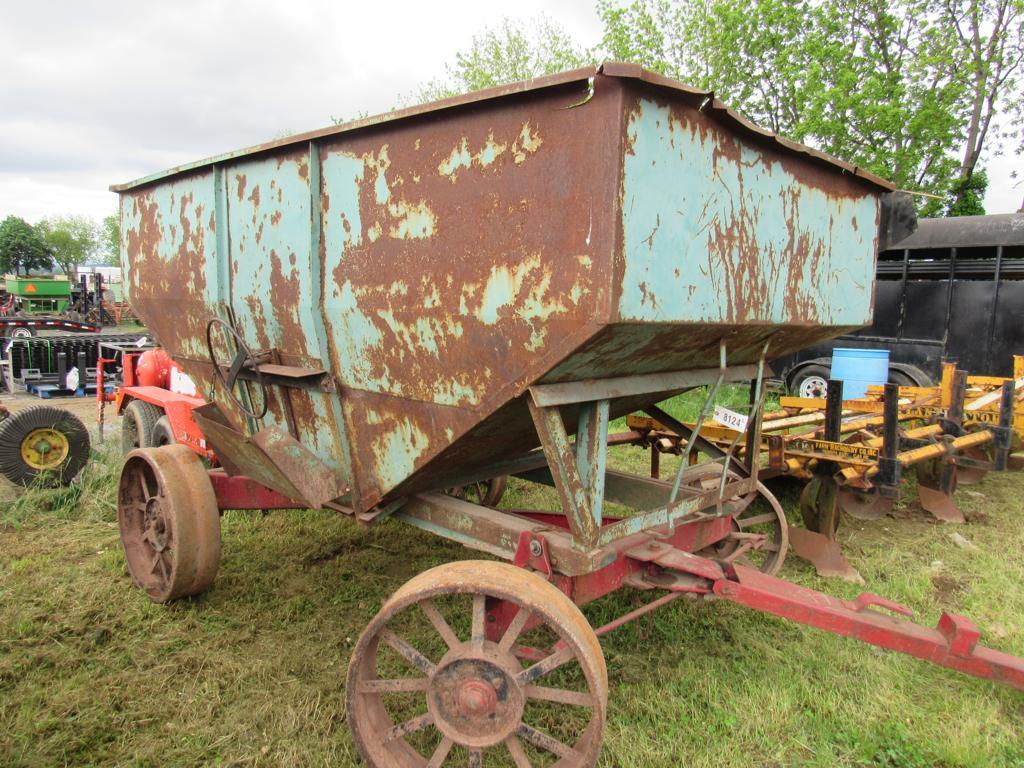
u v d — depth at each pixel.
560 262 2.15
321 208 3.00
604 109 2.00
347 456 3.20
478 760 2.37
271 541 4.87
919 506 6.02
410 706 2.97
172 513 3.59
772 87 17.48
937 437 5.63
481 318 2.42
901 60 17.45
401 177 2.63
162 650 3.40
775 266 2.86
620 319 2.07
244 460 3.39
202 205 3.74
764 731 2.83
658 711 2.94
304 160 3.04
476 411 2.54
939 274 9.77
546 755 2.70
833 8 16.78
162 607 3.80
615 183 2.00
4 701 2.96
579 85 2.05
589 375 2.51
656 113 2.12
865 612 2.71
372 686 2.48
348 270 2.91
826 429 4.85
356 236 2.86
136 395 6.34
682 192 2.28
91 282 21.52
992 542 5.15
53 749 2.67
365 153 2.77
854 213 3.37
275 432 3.21
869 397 6.89
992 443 5.95
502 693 2.31
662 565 2.84
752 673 3.25
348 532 5.06
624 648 3.48
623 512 5.34
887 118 15.27
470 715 2.35
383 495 3.09
